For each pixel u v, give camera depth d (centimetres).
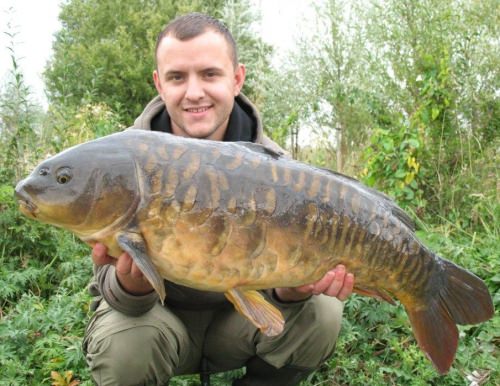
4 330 328
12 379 295
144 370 249
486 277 389
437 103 563
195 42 273
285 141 720
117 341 245
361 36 759
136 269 216
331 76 794
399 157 520
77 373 307
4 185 477
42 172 204
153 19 1997
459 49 598
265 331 206
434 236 438
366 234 221
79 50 1798
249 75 1044
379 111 647
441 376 304
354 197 221
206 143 207
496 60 589
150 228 198
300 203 210
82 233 205
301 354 267
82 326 343
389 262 228
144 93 1823
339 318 267
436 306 243
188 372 289
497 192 528
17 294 405
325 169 223
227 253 203
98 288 254
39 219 207
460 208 534
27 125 527
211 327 277
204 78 276
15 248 450
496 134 586
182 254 200
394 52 627
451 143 562
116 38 1944
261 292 260
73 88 872
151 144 202
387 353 328
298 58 823
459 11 620
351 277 224
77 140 591
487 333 336
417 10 613
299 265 213
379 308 345
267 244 207
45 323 338
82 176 200
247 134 294
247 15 1091
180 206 198
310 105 793
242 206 203
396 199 517
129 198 198
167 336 252
